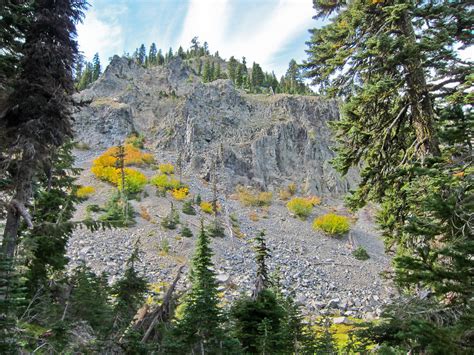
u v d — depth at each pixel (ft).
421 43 23.79
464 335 12.08
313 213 191.42
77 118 244.63
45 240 35.22
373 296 97.30
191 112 261.85
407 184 23.47
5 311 18.17
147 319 32.35
